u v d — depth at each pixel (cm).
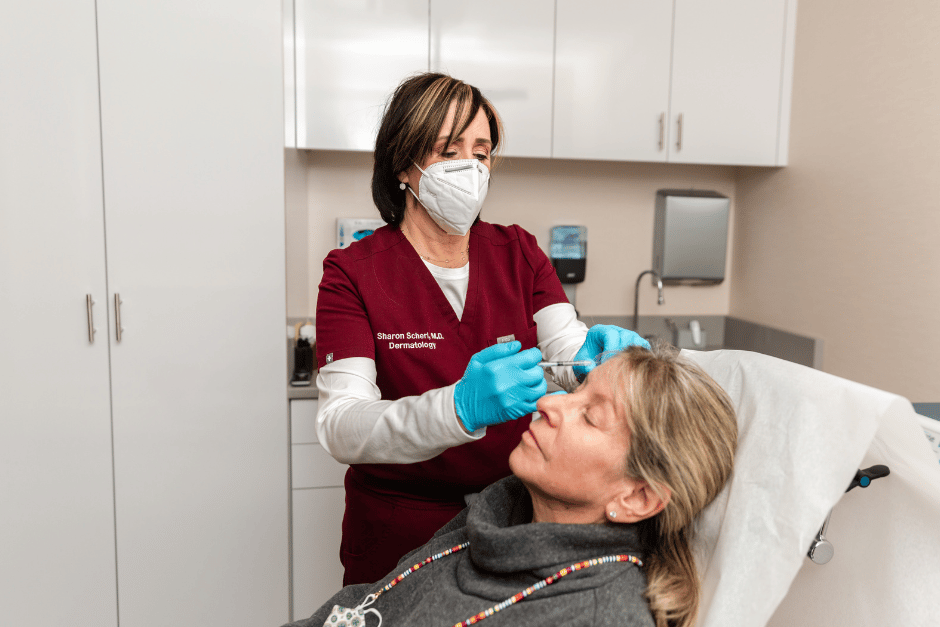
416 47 218
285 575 202
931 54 180
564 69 229
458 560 91
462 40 221
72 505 190
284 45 192
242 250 189
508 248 134
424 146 116
